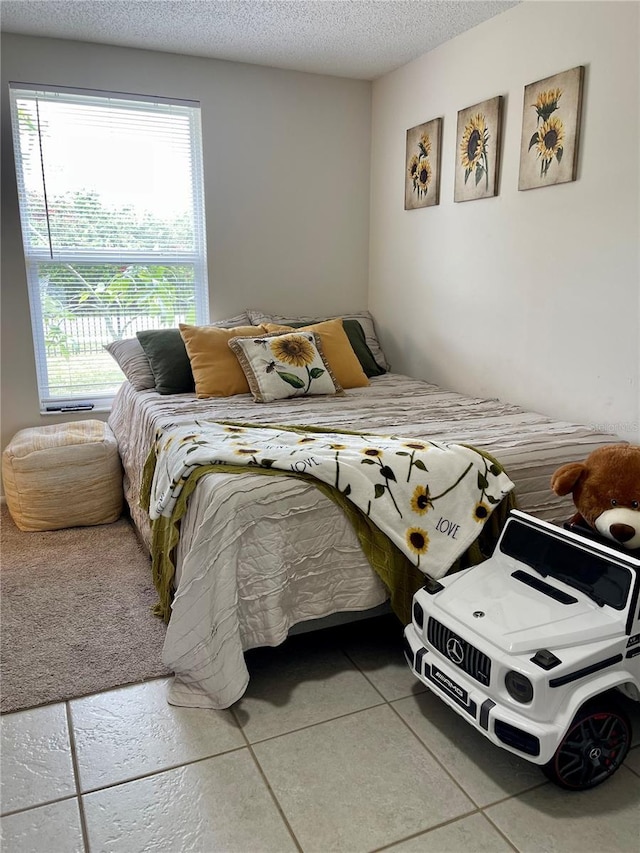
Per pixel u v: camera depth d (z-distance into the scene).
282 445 1.97
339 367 3.11
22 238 3.12
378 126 3.69
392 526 1.80
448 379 3.30
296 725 1.66
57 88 3.05
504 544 1.76
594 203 2.35
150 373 3.09
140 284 3.43
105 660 1.92
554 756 1.37
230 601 1.69
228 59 3.31
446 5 2.62
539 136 2.54
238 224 3.54
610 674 1.41
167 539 2.01
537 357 2.70
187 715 1.70
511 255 2.78
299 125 3.56
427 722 1.68
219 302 3.58
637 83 2.14
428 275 3.37
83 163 3.19
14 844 1.31
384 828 1.35
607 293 2.34
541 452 2.05
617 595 1.46
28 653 1.95
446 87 3.08
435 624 1.57
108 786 1.46
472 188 2.95
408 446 1.96
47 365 3.35
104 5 2.64
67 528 2.97
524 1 2.57
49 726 1.65
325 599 1.83
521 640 1.40
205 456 1.88
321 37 2.99
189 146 3.39
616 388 2.35
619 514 1.64
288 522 1.75
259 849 1.30
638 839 1.33
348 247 3.85
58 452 2.88
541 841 1.32
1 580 2.43
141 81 3.18
